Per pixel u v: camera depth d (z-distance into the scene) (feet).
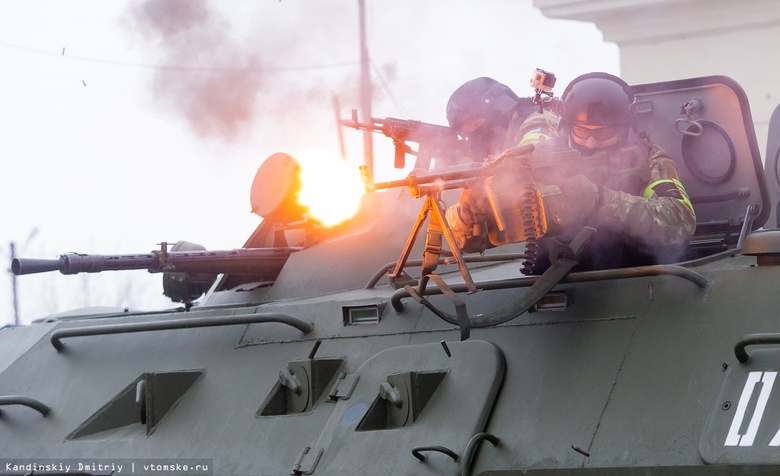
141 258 85.46
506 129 94.58
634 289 65.10
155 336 87.20
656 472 56.54
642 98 84.23
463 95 95.71
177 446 76.84
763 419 54.49
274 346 79.25
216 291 97.35
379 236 86.48
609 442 59.21
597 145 71.26
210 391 79.36
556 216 64.44
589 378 62.85
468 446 62.13
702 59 200.34
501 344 68.44
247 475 71.31
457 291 71.41
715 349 59.41
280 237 94.32
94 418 82.89
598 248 70.64
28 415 86.84
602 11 199.52
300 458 69.51
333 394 72.38
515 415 64.03
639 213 67.82
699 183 82.53
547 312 68.08
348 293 84.07
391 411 69.62
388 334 74.13
